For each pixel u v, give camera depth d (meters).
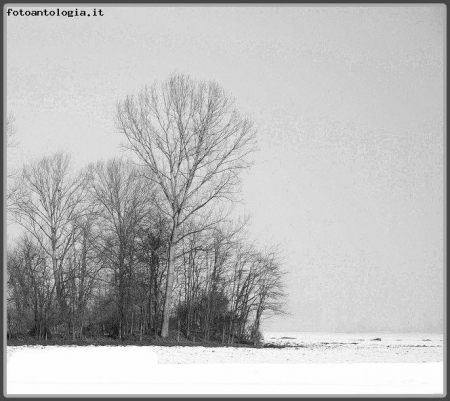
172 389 31.45
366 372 39.00
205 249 66.75
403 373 38.41
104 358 35.59
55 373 33.62
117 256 67.06
